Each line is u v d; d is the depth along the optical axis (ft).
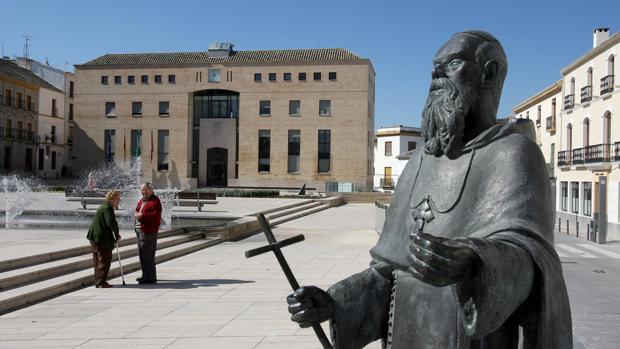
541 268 5.25
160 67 197.47
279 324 23.77
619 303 32.76
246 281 34.12
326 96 189.57
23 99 195.42
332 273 36.94
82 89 201.05
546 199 5.94
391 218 7.17
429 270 4.63
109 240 32.37
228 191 148.97
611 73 103.35
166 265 40.70
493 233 5.65
